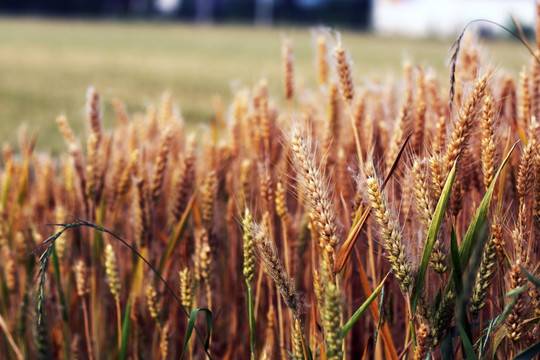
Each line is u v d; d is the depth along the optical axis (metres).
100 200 1.53
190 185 1.50
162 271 1.46
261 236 1.19
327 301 1.12
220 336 1.61
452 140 1.21
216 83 7.61
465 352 1.22
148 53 12.93
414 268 1.18
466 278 1.16
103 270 1.54
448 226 1.23
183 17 41.09
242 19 39.97
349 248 1.18
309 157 1.19
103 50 13.29
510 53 13.16
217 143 1.74
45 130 3.96
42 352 1.42
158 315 1.36
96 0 37.88
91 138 1.49
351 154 1.54
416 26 29.91
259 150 1.57
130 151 1.69
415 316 1.22
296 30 30.39
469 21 1.27
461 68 1.52
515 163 1.33
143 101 5.64
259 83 1.69
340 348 1.13
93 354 1.52
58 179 1.85
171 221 1.51
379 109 1.68
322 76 1.64
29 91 6.48
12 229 1.61
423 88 1.52
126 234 1.61
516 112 1.50
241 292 1.54
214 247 1.44
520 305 1.18
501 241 1.18
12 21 26.12
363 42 20.41
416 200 1.21
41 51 12.20
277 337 1.44
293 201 1.60
